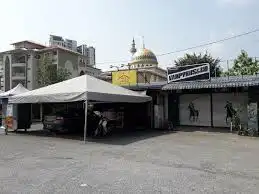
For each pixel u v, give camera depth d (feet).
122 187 19.12
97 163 26.94
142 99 59.06
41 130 61.46
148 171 23.70
